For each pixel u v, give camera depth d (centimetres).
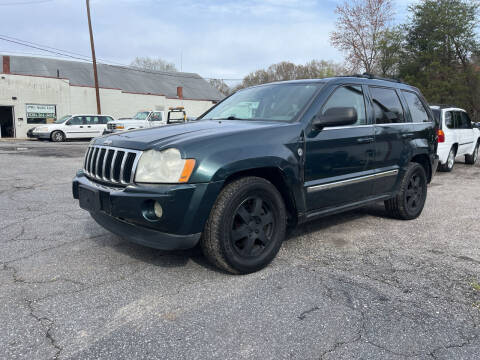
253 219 314
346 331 234
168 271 320
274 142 321
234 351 213
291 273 320
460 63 2891
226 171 287
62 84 2784
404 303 271
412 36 2991
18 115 2603
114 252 363
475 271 330
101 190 303
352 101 404
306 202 351
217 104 474
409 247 390
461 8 2783
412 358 209
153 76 4541
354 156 393
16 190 675
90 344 218
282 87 416
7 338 223
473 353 215
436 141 538
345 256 362
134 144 300
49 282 298
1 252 362
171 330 233
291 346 218
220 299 272
